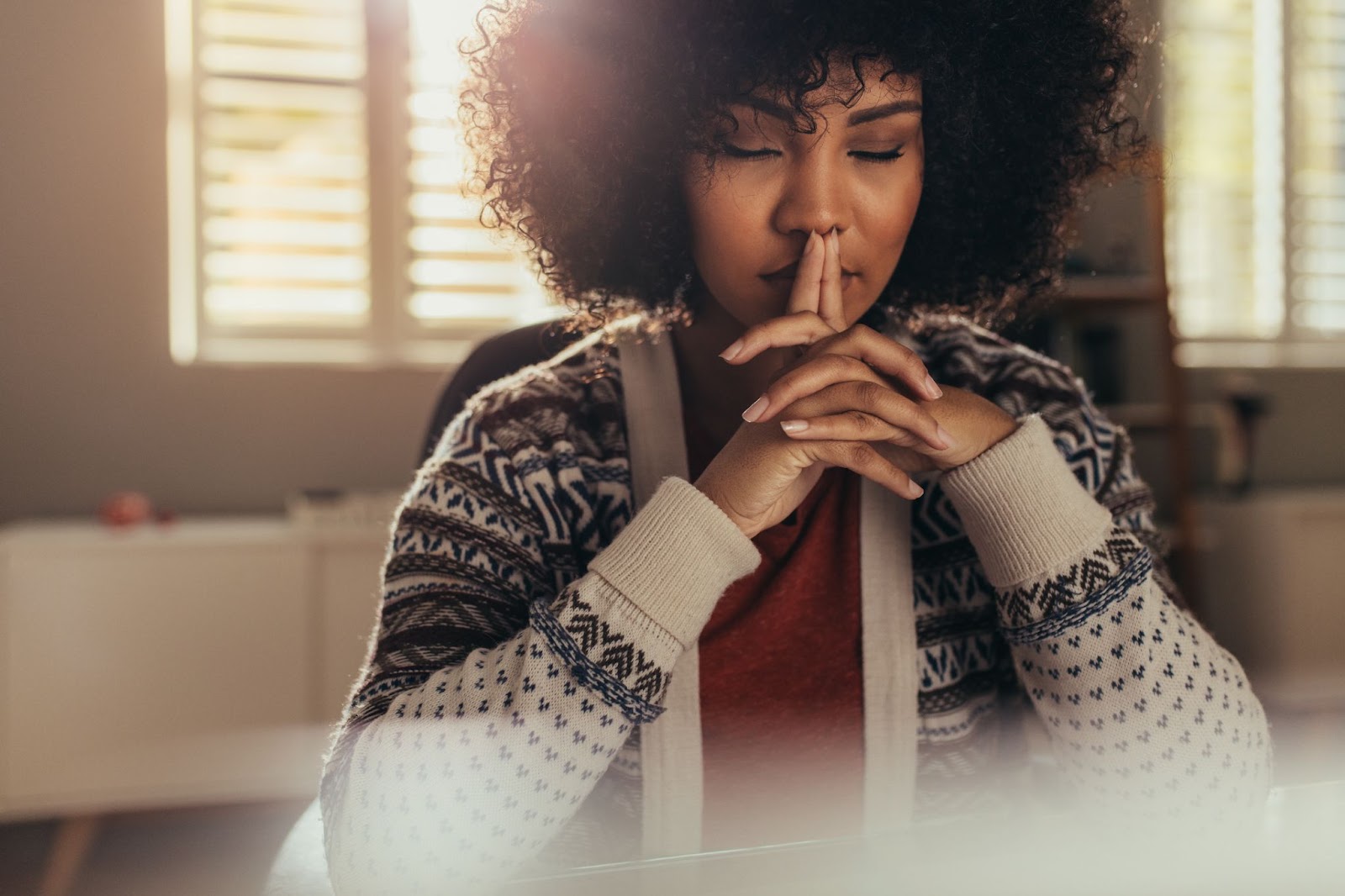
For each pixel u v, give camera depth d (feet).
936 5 2.25
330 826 2.04
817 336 2.24
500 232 2.96
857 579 2.55
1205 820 2.19
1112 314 11.55
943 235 2.81
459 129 2.94
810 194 2.23
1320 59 12.69
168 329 10.16
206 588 8.50
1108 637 2.23
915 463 2.35
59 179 9.96
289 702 8.62
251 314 10.73
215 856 2.01
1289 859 1.51
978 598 2.59
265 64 10.65
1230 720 2.22
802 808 2.48
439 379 10.66
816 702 2.51
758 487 2.17
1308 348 12.75
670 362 2.69
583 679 2.03
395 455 10.59
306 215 10.78
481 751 2.01
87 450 10.05
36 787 8.22
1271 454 12.37
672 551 2.10
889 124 2.23
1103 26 2.75
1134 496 2.71
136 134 10.06
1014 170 2.85
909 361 2.22
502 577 2.45
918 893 1.39
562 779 2.02
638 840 2.42
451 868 1.98
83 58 9.98
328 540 8.69
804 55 2.12
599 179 2.64
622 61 2.49
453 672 2.15
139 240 10.09
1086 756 2.28
